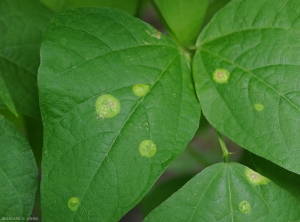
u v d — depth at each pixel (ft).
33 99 1.44
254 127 1.29
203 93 1.32
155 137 1.27
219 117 1.31
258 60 1.33
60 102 1.26
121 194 1.25
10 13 1.47
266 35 1.34
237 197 1.30
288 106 1.29
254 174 1.32
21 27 1.47
